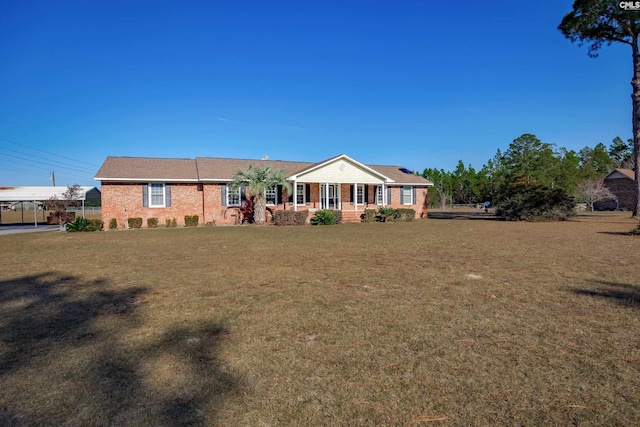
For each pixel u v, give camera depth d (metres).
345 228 20.16
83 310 5.20
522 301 5.45
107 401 2.81
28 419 2.58
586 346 3.79
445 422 2.52
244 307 5.25
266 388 3.00
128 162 24.58
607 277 7.02
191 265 8.69
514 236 15.09
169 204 23.48
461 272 7.59
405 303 5.38
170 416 2.60
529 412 2.62
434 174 65.06
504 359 3.51
